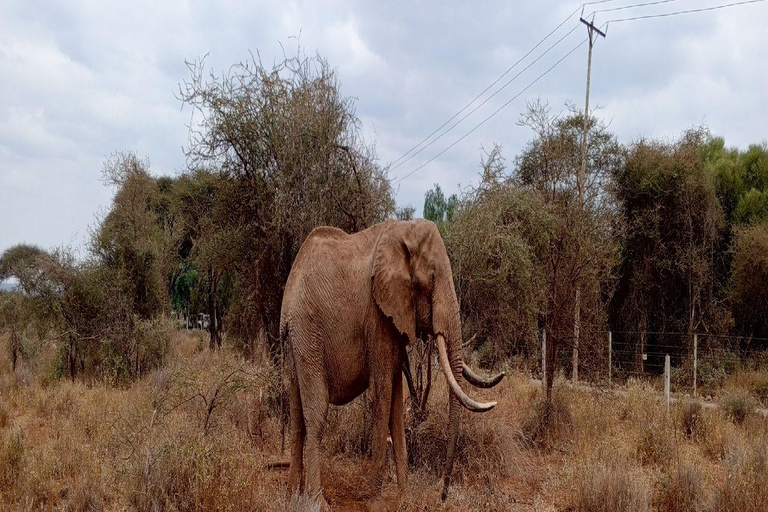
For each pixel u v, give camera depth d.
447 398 7.75
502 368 10.43
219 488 5.33
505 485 6.95
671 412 9.95
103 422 8.09
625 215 18.45
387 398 5.69
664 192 17.52
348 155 8.27
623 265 18.59
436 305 5.61
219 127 8.27
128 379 12.80
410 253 5.64
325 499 6.16
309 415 5.76
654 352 17.80
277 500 5.30
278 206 7.96
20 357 14.59
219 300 19.62
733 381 14.76
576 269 9.56
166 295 17.55
